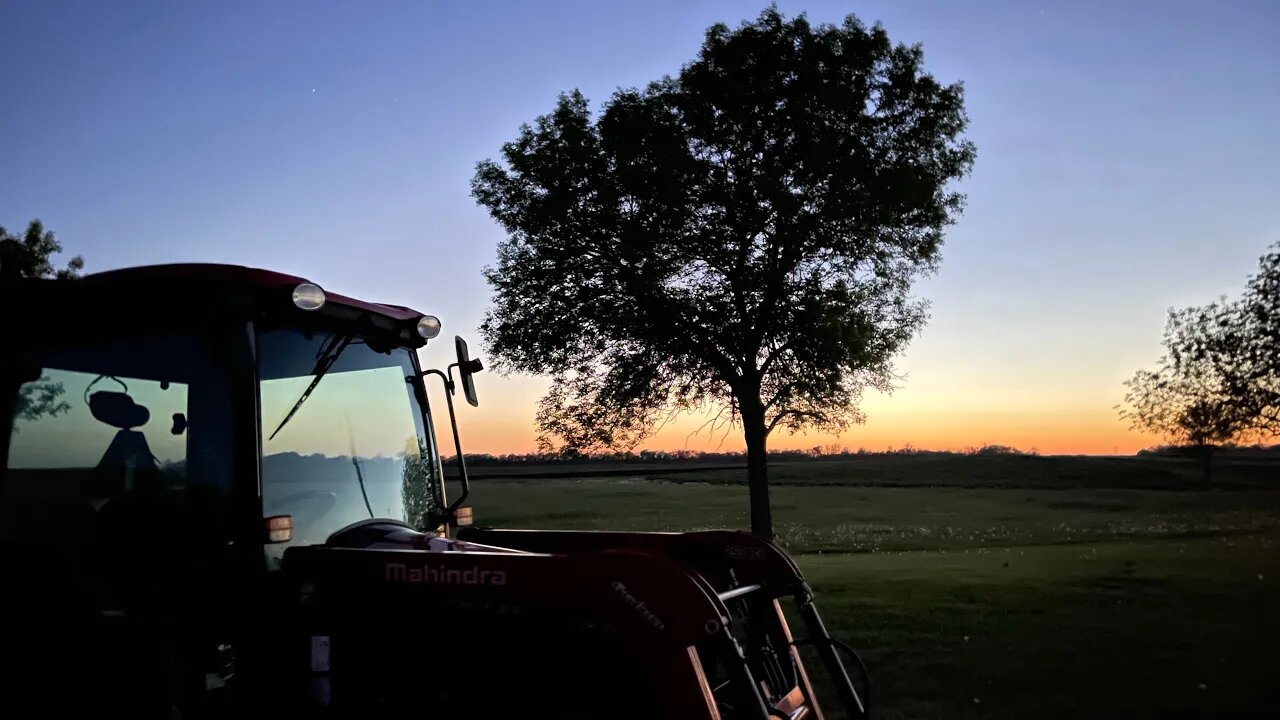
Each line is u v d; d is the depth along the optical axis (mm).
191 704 4641
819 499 63031
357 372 5430
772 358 17625
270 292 4855
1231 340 18484
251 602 4617
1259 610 10828
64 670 4848
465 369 6043
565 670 4352
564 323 17734
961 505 55594
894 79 17406
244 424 4664
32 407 5055
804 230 16719
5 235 18938
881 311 18594
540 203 17406
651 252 17047
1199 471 86250
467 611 4547
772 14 17469
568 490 75188
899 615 10914
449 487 6914
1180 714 7023
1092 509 50500
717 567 5559
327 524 5074
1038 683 7969
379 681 4594
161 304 4883
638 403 18234
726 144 17188
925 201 17500
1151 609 10953
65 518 4934
